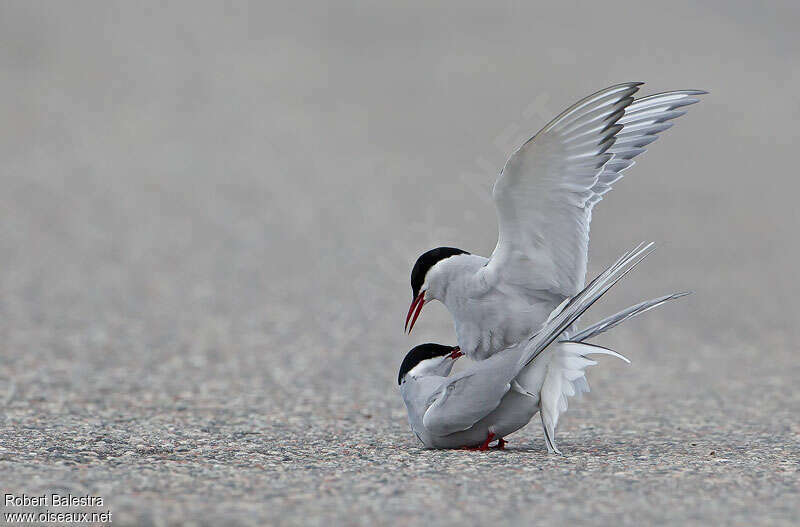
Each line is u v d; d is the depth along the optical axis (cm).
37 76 3306
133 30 4050
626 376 1223
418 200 2069
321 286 1634
